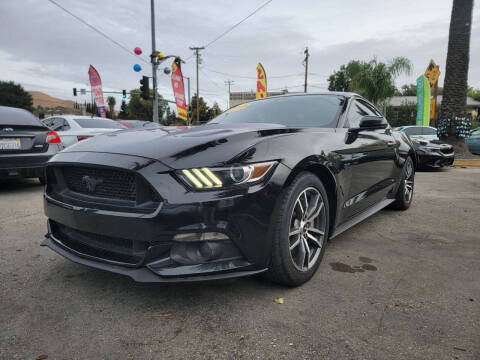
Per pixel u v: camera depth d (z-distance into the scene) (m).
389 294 1.95
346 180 2.44
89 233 1.92
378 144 3.05
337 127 2.59
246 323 1.66
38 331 1.60
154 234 1.60
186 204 1.59
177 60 16.39
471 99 51.31
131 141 1.97
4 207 3.96
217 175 1.64
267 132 2.01
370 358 1.41
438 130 10.73
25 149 4.70
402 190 3.80
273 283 2.06
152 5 15.88
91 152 1.90
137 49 14.91
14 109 5.02
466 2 9.98
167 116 58.00
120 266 1.74
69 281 2.11
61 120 7.12
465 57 10.09
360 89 16.59
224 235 1.64
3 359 1.40
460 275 2.21
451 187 5.64
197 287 2.02
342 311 1.76
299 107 2.89
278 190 1.78
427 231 3.18
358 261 2.44
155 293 1.96
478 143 10.80
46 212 2.10
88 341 1.53
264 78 17.11
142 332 1.59
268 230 1.76
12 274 2.20
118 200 1.76
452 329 1.61
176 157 1.68
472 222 3.49
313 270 2.12
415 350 1.46
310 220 2.10
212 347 1.49
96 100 21.02
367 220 3.56
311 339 1.53
